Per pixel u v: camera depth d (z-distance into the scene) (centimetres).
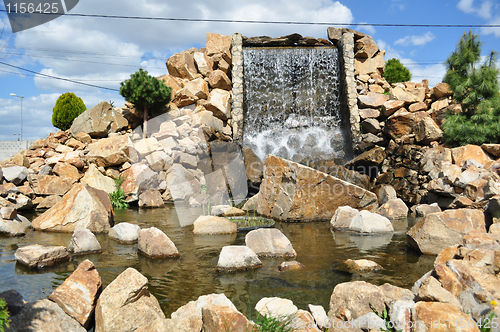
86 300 310
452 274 308
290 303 337
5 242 626
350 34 1653
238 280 432
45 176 1091
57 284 414
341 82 1680
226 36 1853
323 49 1711
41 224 733
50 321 282
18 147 1795
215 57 1798
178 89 1700
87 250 562
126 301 307
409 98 1509
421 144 1251
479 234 396
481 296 286
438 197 986
